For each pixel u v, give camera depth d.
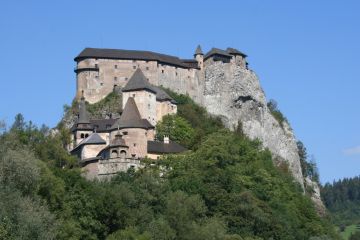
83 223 154.88
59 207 153.25
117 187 179.62
